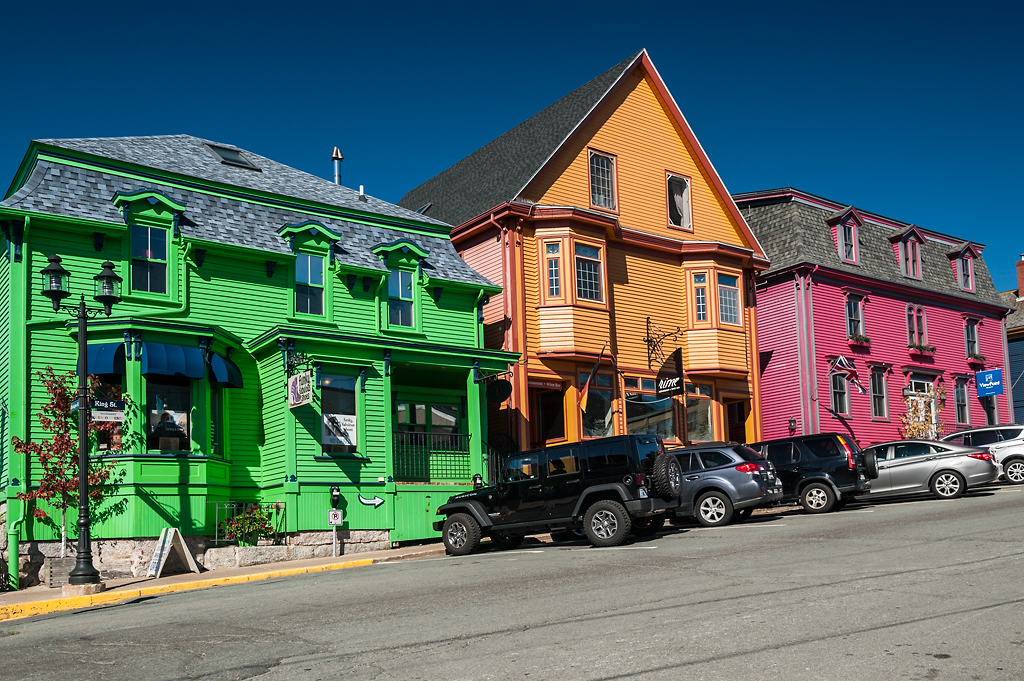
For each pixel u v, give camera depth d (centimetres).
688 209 3103
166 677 805
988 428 2662
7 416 1831
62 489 1766
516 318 2583
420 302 2408
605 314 2697
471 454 2283
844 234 3603
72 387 1838
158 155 2255
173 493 1847
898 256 3825
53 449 1784
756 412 3112
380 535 2088
